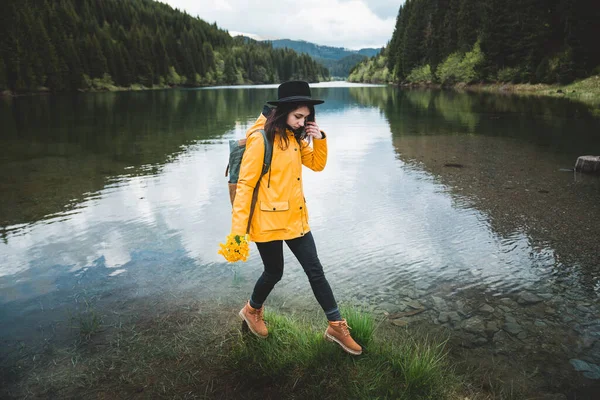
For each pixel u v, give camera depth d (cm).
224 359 240
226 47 13862
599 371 227
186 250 399
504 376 224
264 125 229
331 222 480
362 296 313
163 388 217
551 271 354
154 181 681
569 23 3319
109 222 480
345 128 1402
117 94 5238
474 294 316
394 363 228
